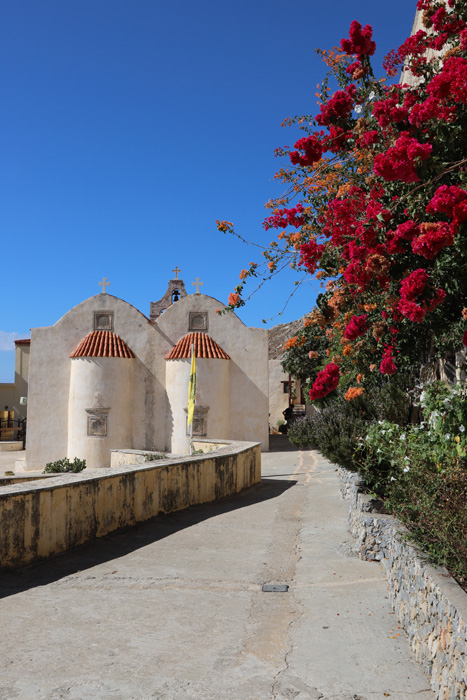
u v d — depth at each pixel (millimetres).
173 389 29453
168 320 30625
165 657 4793
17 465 30203
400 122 5359
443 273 4902
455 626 3676
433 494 5324
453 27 6121
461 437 5797
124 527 9758
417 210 4844
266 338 30438
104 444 28672
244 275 7766
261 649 4953
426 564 4621
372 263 5223
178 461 11836
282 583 6820
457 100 4809
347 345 7016
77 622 5586
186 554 8211
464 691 3467
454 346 6199
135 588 6656
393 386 9883
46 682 4340
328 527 9898
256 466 16641
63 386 30156
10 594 6426
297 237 7402
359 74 7121
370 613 5738
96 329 30594
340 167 7156
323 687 4254
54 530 8070
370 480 8000
